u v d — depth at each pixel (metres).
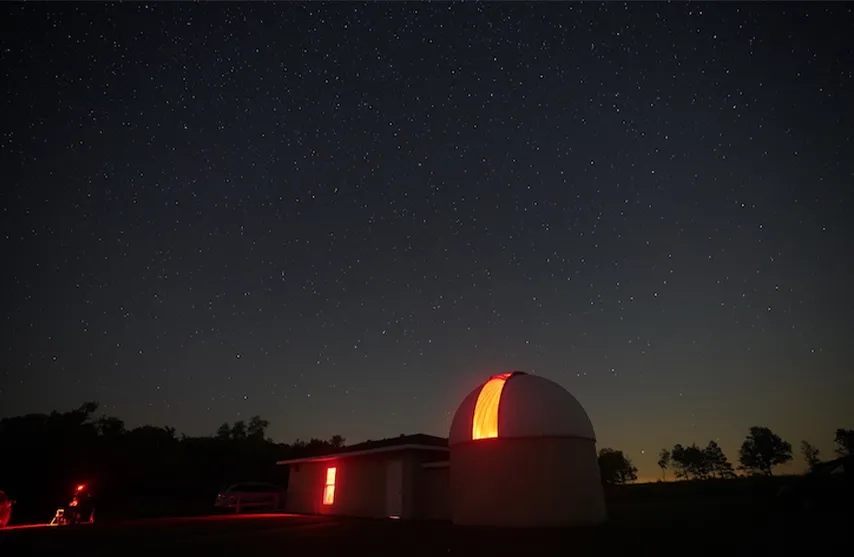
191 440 30.88
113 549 8.86
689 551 7.54
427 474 15.59
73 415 26.61
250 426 37.81
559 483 11.80
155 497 25.70
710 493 24.98
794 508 12.39
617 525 11.49
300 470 19.77
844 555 6.61
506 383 13.47
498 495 11.91
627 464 46.09
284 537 10.14
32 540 10.22
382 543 9.12
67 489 23.12
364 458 16.95
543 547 8.46
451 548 8.42
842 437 43.12
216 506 20.27
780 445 53.22
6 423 24.98
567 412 12.71
